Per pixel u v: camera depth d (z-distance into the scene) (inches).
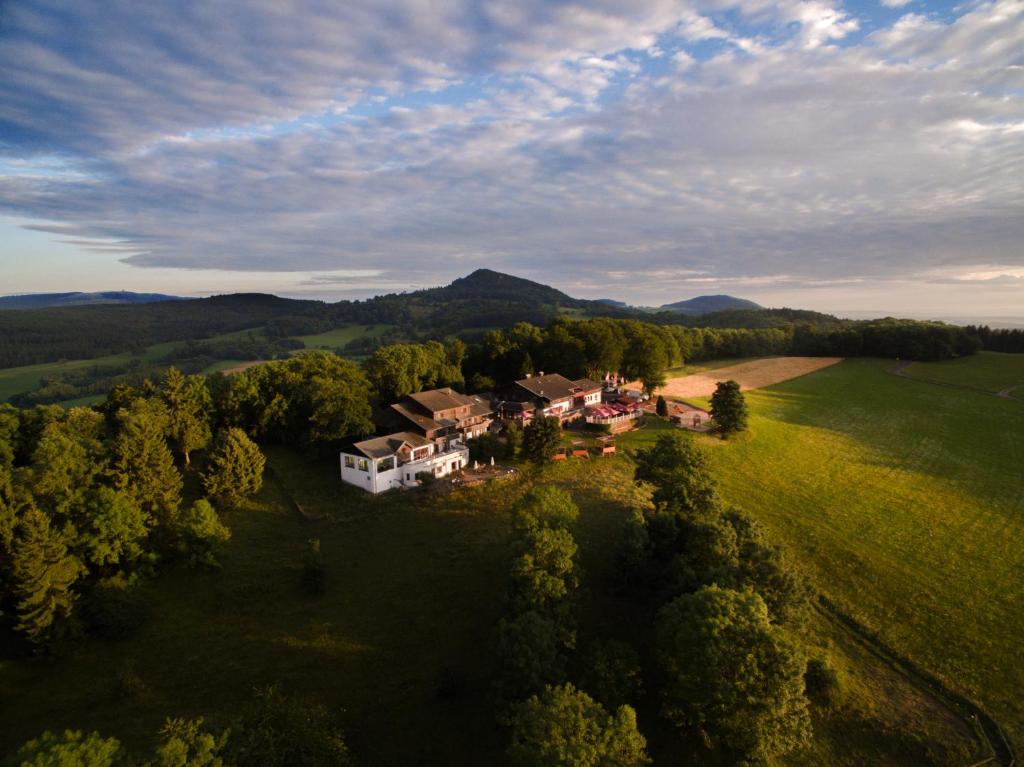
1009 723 1567.4
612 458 3240.7
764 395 5315.0
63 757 848.9
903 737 1510.8
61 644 1658.5
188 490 2723.9
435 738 1456.7
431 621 1879.9
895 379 6092.5
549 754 1021.2
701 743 1439.5
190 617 1914.4
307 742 1170.0
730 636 1357.0
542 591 1656.0
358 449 2802.7
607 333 4958.2
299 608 1962.4
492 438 3262.8
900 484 3196.4
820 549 2448.3
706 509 2180.1
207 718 1396.4
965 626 1963.6
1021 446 3897.6
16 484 1786.4
